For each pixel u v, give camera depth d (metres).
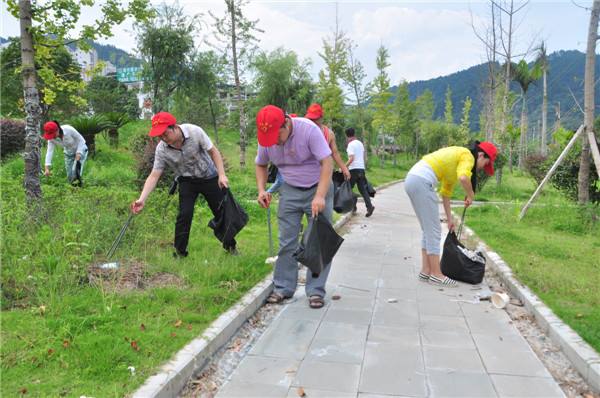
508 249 6.87
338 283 5.46
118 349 3.17
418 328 4.15
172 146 5.21
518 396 3.08
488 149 5.43
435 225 5.38
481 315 4.47
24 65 6.58
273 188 7.53
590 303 4.50
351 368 3.43
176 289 4.50
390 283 5.48
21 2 6.45
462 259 5.41
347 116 36.88
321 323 4.25
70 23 6.86
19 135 14.89
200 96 26.20
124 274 4.83
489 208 11.40
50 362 3.04
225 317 3.96
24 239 4.88
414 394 3.09
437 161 5.30
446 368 3.43
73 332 3.44
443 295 5.06
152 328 3.62
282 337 3.95
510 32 18.53
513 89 37.12
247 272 5.23
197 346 3.38
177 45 23.91
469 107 44.56
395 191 19.66
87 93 33.94
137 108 35.25
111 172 12.50
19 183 8.26
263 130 4.23
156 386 2.82
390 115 39.06
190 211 5.50
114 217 6.21
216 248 6.14
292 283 4.87
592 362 3.26
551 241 7.63
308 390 3.12
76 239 4.98
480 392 3.12
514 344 3.83
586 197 9.65
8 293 4.14
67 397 2.68
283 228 4.78
